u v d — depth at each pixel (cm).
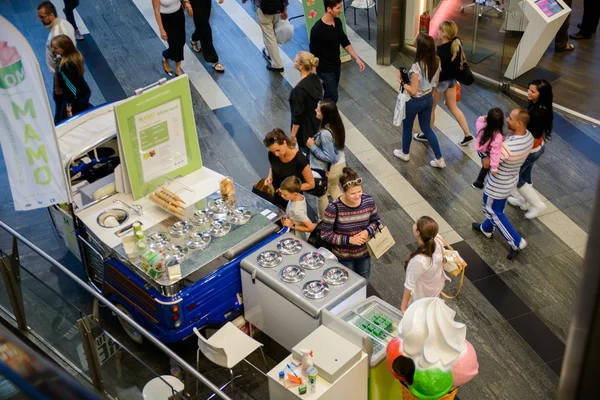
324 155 616
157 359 547
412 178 744
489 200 615
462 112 857
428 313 401
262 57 991
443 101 880
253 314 525
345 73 946
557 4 860
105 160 611
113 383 466
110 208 575
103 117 615
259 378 529
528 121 580
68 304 464
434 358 396
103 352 456
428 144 798
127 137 560
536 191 716
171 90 580
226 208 572
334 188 645
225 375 533
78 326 461
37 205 558
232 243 532
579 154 770
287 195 544
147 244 526
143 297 516
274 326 508
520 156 584
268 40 929
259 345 492
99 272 574
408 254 644
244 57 993
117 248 531
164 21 894
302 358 421
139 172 580
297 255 511
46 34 1054
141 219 566
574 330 44
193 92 916
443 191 723
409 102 711
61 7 1135
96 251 557
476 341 548
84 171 604
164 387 417
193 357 549
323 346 432
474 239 658
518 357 532
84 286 462
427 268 482
